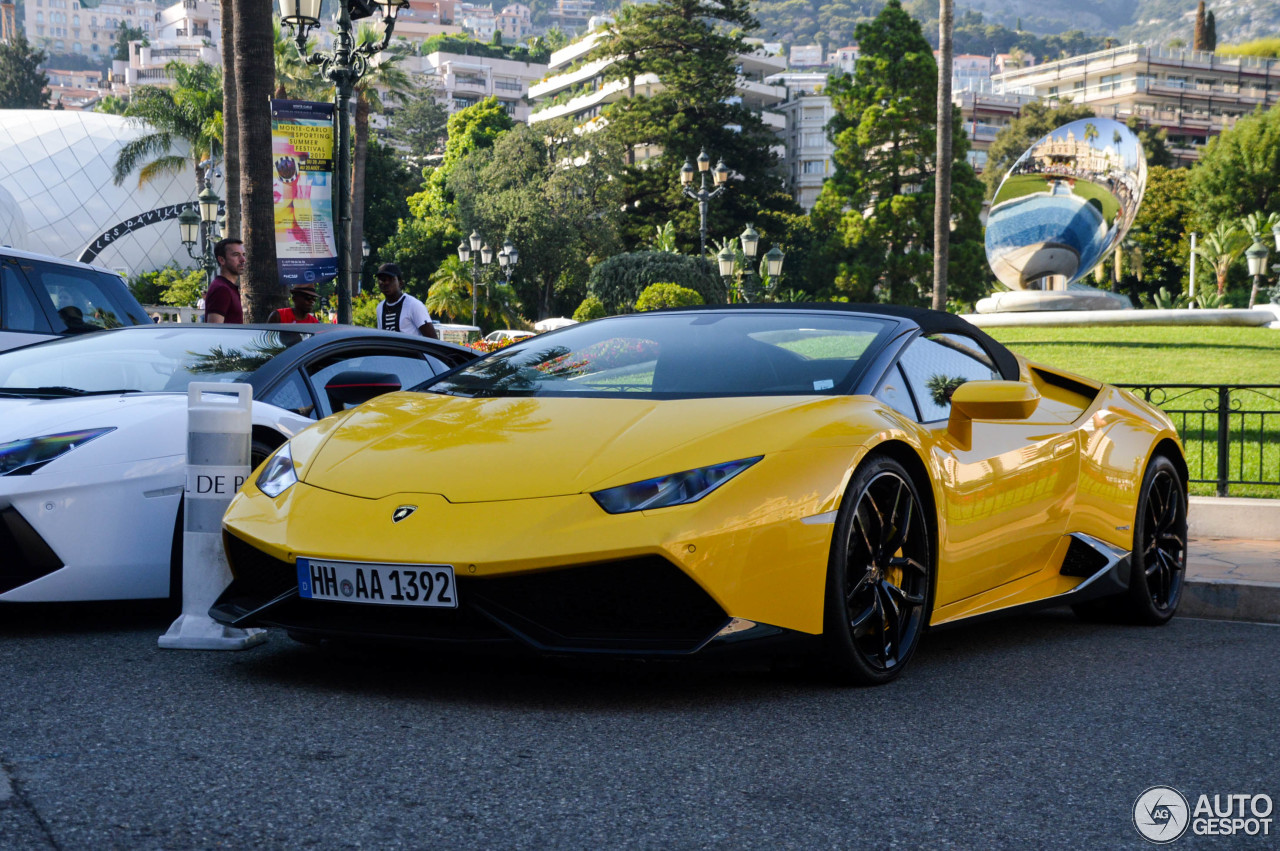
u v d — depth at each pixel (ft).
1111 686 10.50
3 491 11.39
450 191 228.43
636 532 8.52
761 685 9.88
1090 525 13.04
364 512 9.13
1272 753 8.39
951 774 7.63
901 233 173.88
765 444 9.36
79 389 13.89
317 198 34.63
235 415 11.21
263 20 35.19
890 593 10.19
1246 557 17.60
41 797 6.57
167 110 156.04
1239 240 211.20
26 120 222.07
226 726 8.21
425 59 538.47
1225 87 465.06
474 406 10.65
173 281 205.05
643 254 179.63
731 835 6.35
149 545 12.12
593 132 216.33
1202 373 53.67
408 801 6.71
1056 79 483.92
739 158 229.04
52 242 215.51
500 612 8.62
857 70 175.11
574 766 7.48
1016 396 10.69
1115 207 99.45
